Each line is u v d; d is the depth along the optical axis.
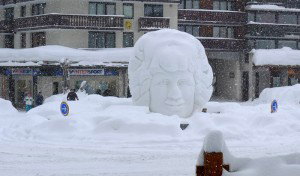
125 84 43.94
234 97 53.53
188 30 52.66
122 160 13.02
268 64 49.56
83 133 17.42
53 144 16.11
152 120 17.69
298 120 20.41
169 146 15.68
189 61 20.23
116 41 47.03
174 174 10.91
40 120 19.94
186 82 20.14
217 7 53.66
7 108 29.95
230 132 17.33
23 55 42.00
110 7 47.25
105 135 17.02
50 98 36.28
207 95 21.00
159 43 20.42
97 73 42.75
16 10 49.94
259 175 5.93
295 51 50.94
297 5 54.84
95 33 46.47
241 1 53.66
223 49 51.81
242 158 6.36
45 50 41.84
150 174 10.92
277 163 6.10
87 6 46.44
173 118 18.44
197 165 6.04
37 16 46.12
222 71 56.19
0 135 18.44
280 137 17.58
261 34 52.56
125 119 17.64
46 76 43.25
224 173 5.95
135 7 48.12
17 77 45.44
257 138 17.25
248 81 51.25
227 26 53.78
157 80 20.08
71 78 43.47
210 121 18.17
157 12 49.06
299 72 51.78
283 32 53.25
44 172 11.18
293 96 40.22
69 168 11.77
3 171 11.34
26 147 15.47
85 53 42.47
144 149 15.10
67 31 45.69
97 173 11.05
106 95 42.97
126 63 43.00
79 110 23.53
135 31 48.12
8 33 50.50
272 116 19.25
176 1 49.12
